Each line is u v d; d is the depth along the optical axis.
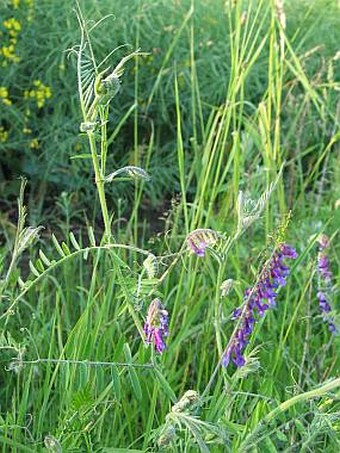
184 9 1.38
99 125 0.55
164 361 0.74
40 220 1.14
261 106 0.92
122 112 1.32
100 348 0.69
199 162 1.07
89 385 0.62
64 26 1.31
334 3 1.50
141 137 1.34
